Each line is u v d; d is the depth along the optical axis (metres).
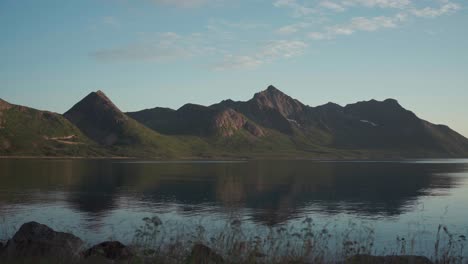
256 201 77.31
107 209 63.69
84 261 18.17
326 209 67.62
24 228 23.25
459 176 157.00
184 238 27.02
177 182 119.19
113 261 19.14
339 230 47.28
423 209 68.12
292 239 27.31
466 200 81.75
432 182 128.00
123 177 136.50
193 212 61.31
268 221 54.22
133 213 59.66
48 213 58.38
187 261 18.14
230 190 97.88
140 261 18.58
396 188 107.50
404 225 52.25
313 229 47.75
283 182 122.81
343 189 103.44
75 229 45.81
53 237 22.89
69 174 145.25
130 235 41.81
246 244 21.56
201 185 110.19
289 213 62.31
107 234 42.53
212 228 45.34
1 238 37.88
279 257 21.45
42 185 102.56
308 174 162.25
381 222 54.78
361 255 21.95
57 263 17.77
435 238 42.28
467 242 39.69
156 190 95.88
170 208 65.81
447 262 23.61
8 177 126.38
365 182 125.75
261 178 138.25
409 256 22.33
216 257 18.84
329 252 25.52
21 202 69.94
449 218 58.53
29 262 17.89
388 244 38.81
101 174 149.12
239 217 57.38
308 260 21.64
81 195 82.69
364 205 73.12
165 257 19.31
